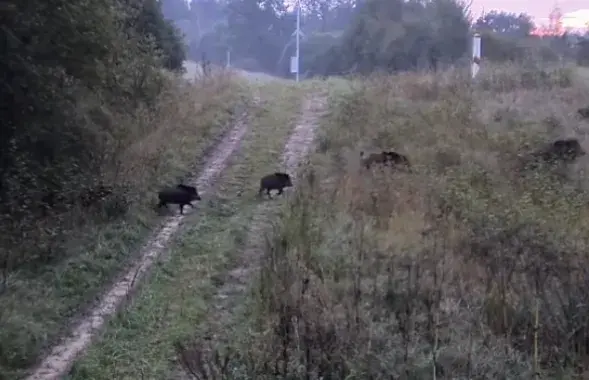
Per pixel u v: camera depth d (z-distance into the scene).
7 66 13.37
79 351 8.81
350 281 9.67
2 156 13.66
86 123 15.30
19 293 9.90
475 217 11.47
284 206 13.62
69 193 13.54
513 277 9.25
